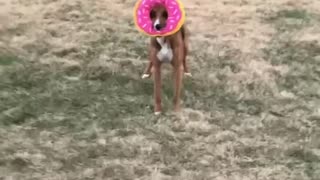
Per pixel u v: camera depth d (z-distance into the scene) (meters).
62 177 2.87
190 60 4.06
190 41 4.38
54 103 3.51
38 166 2.95
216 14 4.96
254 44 4.35
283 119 3.39
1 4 5.04
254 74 3.89
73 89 3.66
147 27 3.20
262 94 3.65
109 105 3.50
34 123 3.31
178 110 3.44
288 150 3.11
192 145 3.14
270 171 2.95
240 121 3.37
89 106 3.49
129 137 3.21
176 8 3.20
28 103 3.49
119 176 2.90
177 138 3.20
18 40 4.30
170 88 3.68
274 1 5.29
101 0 5.21
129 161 3.01
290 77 3.86
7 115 3.36
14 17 4.73
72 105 3.50
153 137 3.21
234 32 4.57
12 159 2.99
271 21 4.82
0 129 3.24
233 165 3.00
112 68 3.92
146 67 3.96
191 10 5.05
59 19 4.73
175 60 3.34
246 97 3.61
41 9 4.94
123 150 3.10
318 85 3.76
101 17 4.80
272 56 4.16
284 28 4.66
